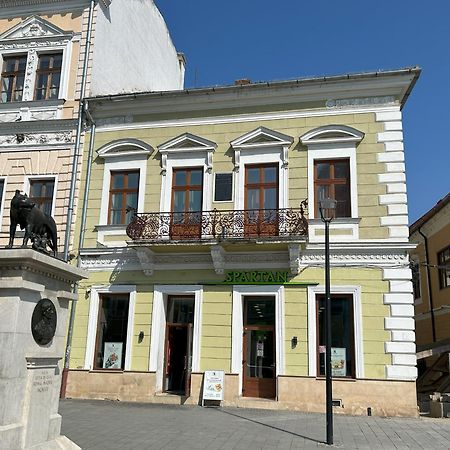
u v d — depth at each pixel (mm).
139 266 16250
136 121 17641
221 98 16922
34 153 18047
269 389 14766
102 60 19172
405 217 14867
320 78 15867
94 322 16156
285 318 14852
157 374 15430
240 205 15969
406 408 13594
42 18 19406
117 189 17312
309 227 15391
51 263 7465
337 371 14375
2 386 6598
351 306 14719
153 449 8875
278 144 16094
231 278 15461
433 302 22156
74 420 11594
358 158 15586
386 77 15609
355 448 9430
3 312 6879
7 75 19344
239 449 9039
